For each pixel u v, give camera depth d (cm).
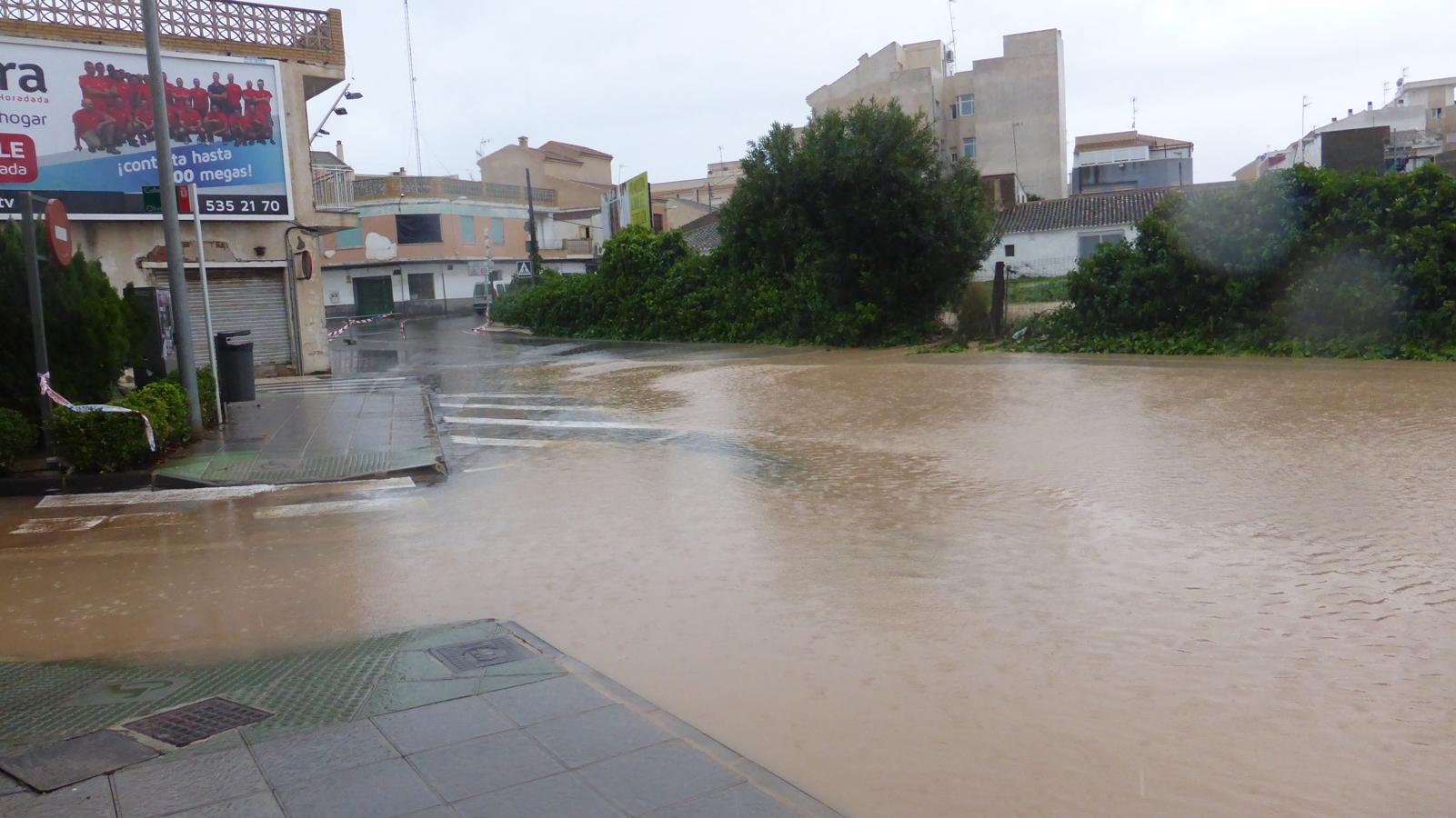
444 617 570
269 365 2181
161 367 1321
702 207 6819
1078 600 555
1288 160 6412
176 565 711
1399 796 340
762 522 770
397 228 5219
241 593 637
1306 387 1338
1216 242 1883
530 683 445
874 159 2456
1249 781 353
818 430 1201
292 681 461
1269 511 724
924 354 2236
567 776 354
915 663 471
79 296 1116
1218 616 521
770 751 385
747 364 2097
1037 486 845
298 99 2172
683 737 385
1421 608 519
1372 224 1694
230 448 1152
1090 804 339
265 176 2119
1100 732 395
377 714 412
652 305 3122
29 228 1025
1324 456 894
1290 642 482
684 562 667
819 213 2628
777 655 488
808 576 620
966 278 2539
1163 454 947
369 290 5338
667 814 326
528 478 991
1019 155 6275
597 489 922
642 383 1834
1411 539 639
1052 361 1891
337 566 693
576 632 535
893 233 2462
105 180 1923
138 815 335
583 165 7169
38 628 576
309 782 354
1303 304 1784
